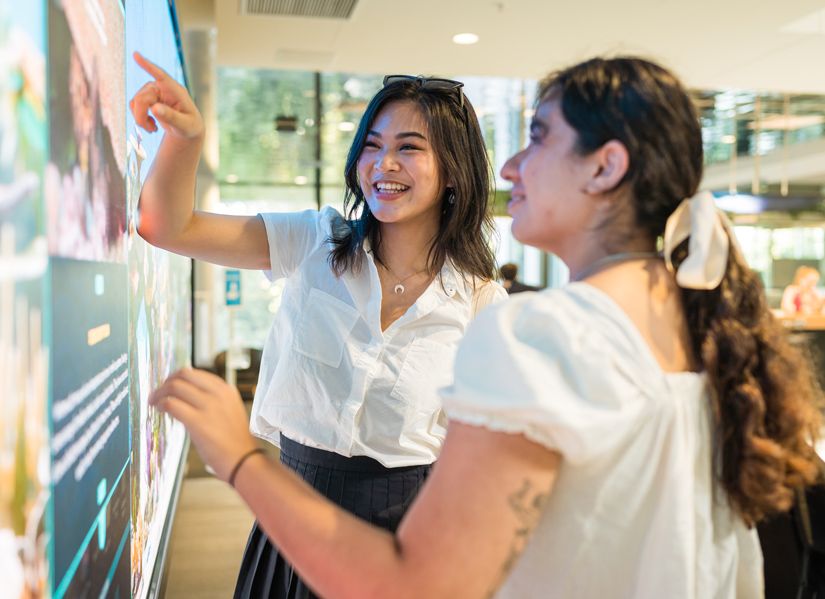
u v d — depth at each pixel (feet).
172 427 11.18
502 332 2.59
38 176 2.30
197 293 18.30
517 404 2.42
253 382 25.48
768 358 2.89
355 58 20.07
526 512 2.48
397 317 5.44
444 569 2.41
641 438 2.70
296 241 5.52
